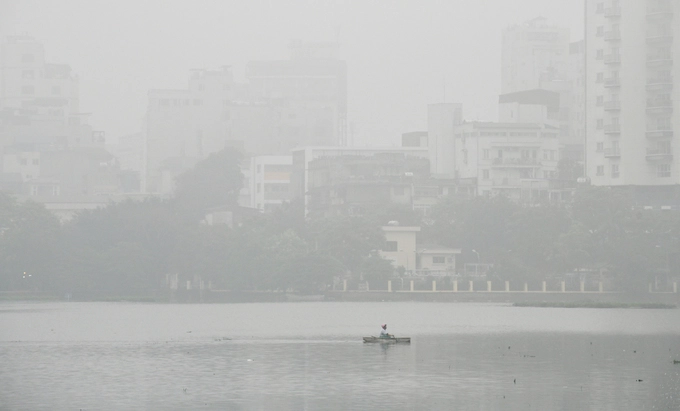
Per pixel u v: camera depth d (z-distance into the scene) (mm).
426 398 87188
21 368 105500
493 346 125438
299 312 197750
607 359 111938
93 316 185000
